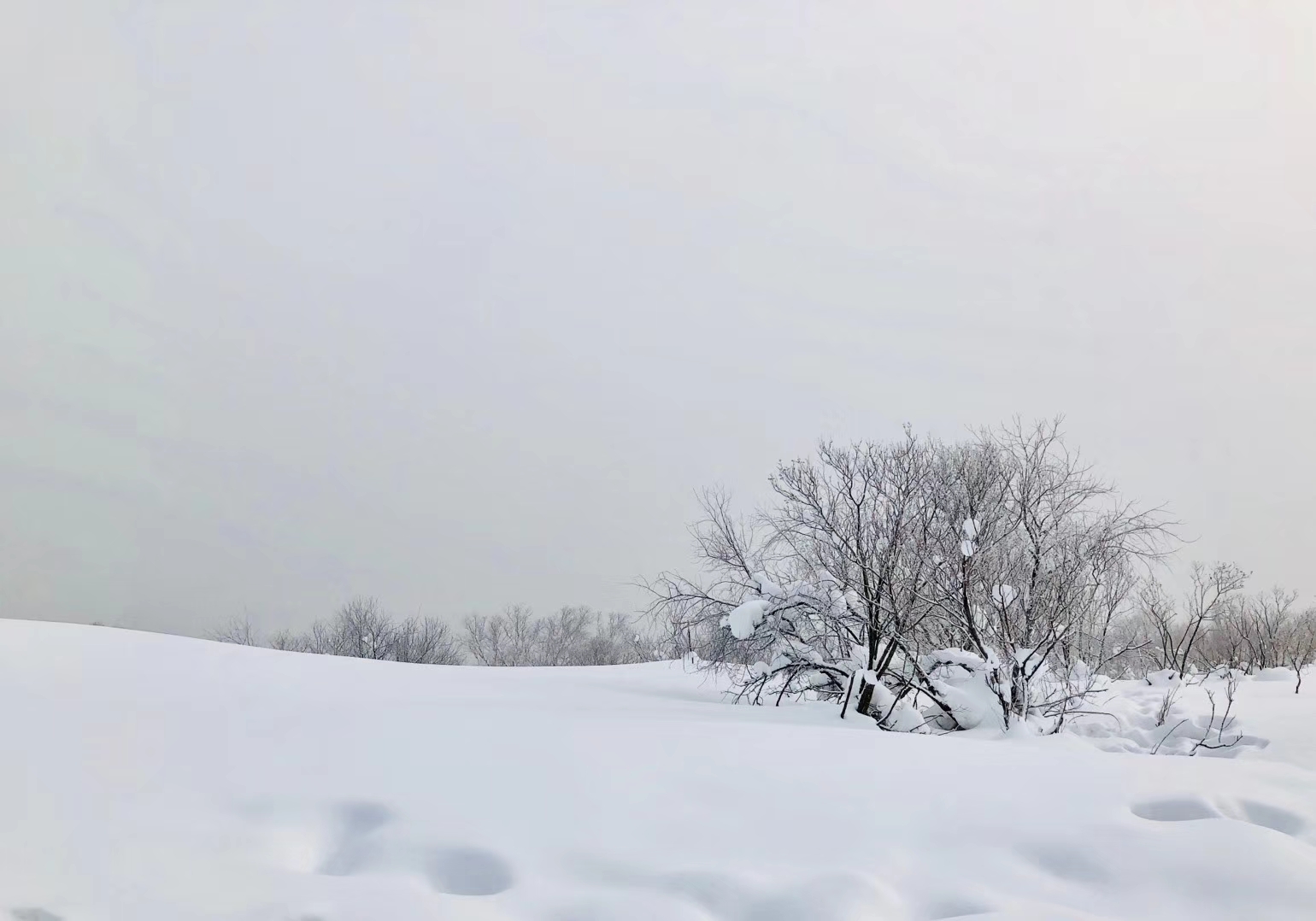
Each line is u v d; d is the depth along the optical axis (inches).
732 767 206.8
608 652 1878.7
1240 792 191.5
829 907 140.2
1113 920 138.6
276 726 239.1
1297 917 136.1
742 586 466.3
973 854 163.2
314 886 147.0
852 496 434.6
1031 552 410.9
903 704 369.1
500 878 152.4
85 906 139.2
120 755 209.9
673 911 139.3
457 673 492.7
